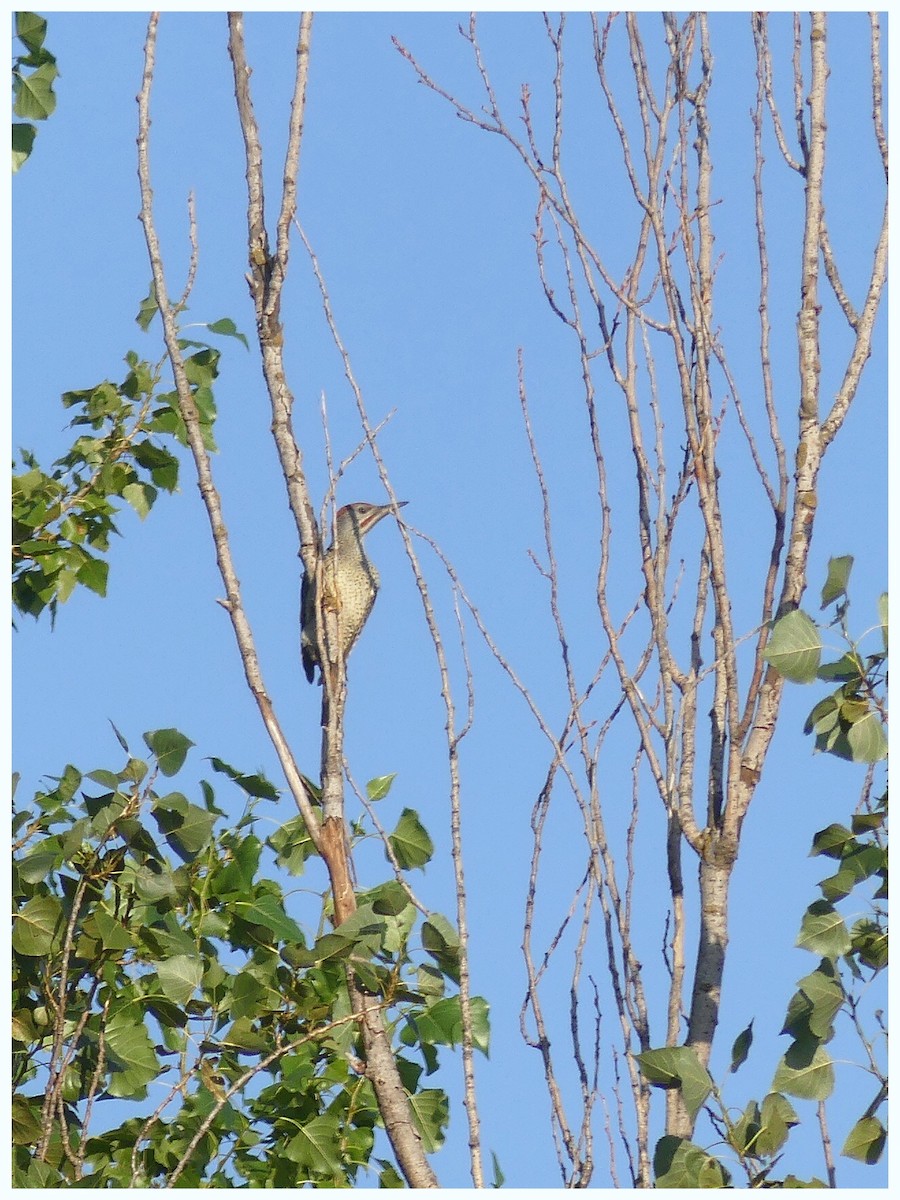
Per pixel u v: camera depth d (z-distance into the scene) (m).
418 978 9.90
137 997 10.78
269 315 10.40
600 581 10.32
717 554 10.05
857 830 9.28
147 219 10.45
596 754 10.03
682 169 10.82
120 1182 10.26
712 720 9.98
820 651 9.20
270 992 10.86
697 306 10.52
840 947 9.12
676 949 9.56
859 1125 8.93
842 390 10.34
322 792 10.51
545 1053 9.45
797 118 10.80
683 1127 9.10
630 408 10.57
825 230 10.87
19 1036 10.28
